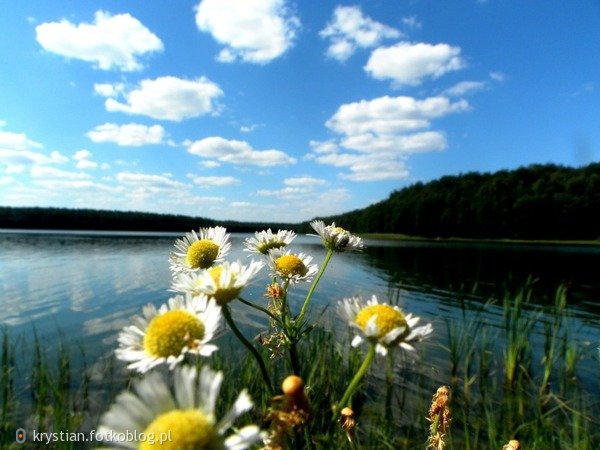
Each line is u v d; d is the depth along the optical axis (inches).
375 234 4106.8
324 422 207.2
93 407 241.8
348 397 70.4
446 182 4151.1
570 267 1275.8
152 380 47.8
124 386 276.8
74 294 679.7
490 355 378.6
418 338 72.9
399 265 1316.4
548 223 3016.7
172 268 131.8
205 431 44.5
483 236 3344.0
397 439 212.4
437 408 108.7
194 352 64.9
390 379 293.4
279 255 137.2
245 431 46.3
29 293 686.5
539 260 1531.7
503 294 743.1
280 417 57.2
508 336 399.5
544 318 548.4
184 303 75.3
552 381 320.5
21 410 235.6
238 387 233.9
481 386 299.3
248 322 473.4
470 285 855.1
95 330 450.6
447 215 3523.6
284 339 103.1
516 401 271.4
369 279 940.0
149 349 67.6
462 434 223.3
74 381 286.8
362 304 79.9
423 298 683.4
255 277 85.4
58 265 1095.6
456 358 335.0
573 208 2883.9
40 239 2329.0
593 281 951.0
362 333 71.2
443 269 1195.3
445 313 564.4
